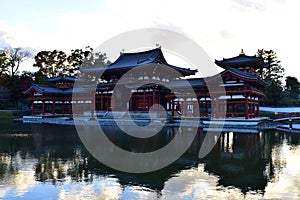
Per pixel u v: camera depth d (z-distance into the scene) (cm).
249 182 1141
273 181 1155
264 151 1859
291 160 1570
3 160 1568
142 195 995
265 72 7569
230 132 3022
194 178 1203
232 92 3719
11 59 8200
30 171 1322
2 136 2711
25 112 6266
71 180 1173
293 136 2686
